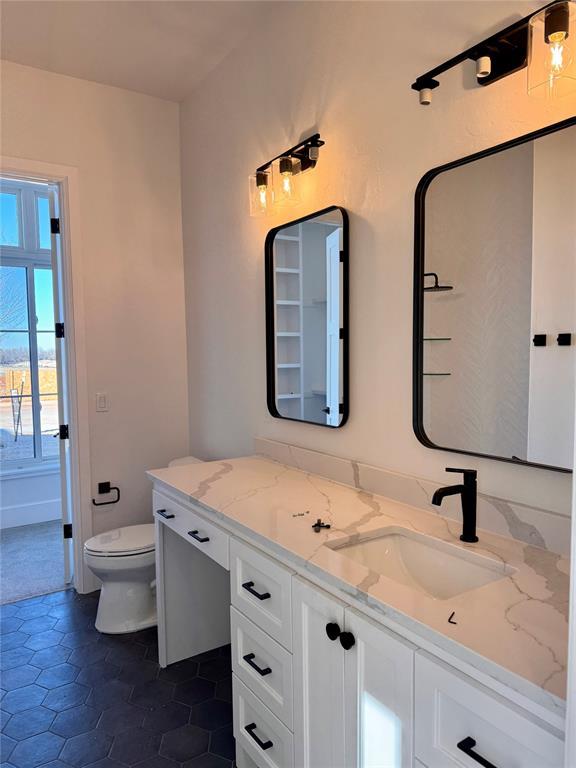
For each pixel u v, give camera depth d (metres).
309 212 2.09
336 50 1.91
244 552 1.54
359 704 1.13
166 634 2.29
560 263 1.23
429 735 0.96
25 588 3.05
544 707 0.77
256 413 2.57
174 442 3.26
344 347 1.91
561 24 1.11
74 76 2.81
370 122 1.78
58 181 2.85
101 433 3.01
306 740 1.32
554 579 1.13
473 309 1.44
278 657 1.42
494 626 0.94
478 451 1.45
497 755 0.85
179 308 3.24
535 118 1.29
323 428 2.08
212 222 2.87
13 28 2.35
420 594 1.07
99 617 2.60
